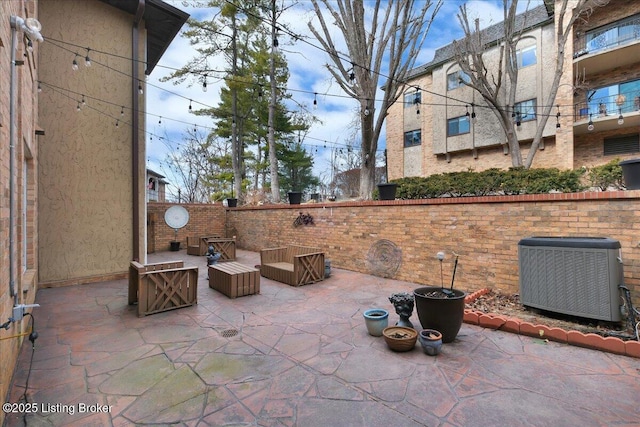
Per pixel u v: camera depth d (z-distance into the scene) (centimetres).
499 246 486
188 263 870
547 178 560
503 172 659
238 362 285
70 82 623
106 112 660
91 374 266
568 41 1183
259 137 1675
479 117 1479
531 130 1315
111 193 664
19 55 340
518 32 1270
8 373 239
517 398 223
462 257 531
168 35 773
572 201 414
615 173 484
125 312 439
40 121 593
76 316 421
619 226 374
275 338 341
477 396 226
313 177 2414
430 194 702
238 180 1461
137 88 686
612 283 317
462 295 329
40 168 591
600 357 282
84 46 637
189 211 1209
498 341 323
